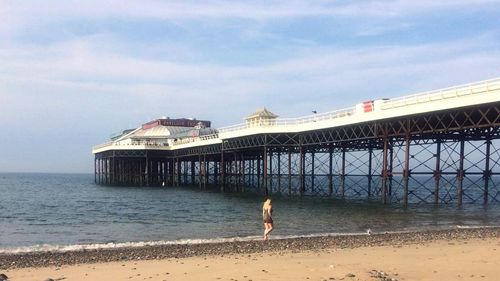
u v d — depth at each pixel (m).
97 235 26.58
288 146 57.19
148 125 112.94
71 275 14.29
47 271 15.16
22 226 31.42
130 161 101.38
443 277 12.92
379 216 35.12
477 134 42.38
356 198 55.56
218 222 32.47
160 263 16.28
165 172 96.31
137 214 39.56
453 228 27.66
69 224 32.47
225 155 81.44
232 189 76.94
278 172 69.25
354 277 12.82
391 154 51.59
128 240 24.36
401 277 12.89
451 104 33.66
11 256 18.53
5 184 124.44
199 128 101.94
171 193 71.00
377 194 61.31
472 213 36.81
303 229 28.17
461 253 17.38
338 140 46.78
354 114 43.41
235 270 14.05
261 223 31.45
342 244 20.91
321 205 45.53
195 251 19.41
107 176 105.31
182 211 41.69
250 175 84.00
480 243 20.62
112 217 37.22
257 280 12.54
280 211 39.78
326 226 29.53
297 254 17.80
